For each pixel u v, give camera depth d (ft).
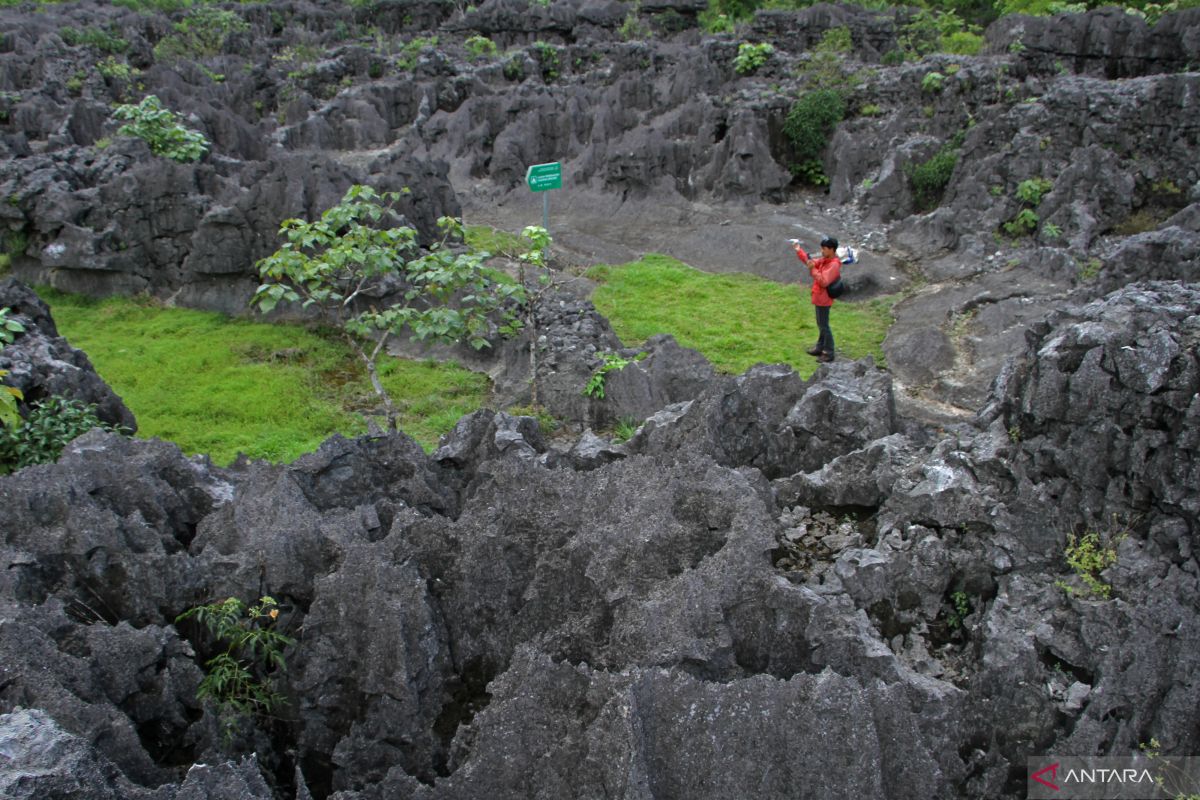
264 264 51.19
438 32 164.96
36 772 18.57
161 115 83.30
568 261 84.94
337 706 27.58
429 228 78.79
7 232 76.13
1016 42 93.76
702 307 74.49
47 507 30.25
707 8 158.10
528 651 23.91
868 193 93.71
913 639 28.48
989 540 29.04
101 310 72.28
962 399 58.90
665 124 106.63
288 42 160.56
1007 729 25.23
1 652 23.40
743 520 27.68
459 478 37.29
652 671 22.38
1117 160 80.02
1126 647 24.82
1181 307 28.45
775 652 26.61
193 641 29.17
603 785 21.50
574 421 53.98
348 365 63.72
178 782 23.40
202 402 57.36
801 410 37.47
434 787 23.32
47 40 129.08
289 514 31.71
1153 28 90.33
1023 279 73.20
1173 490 26.50
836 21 123.65
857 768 21.74
